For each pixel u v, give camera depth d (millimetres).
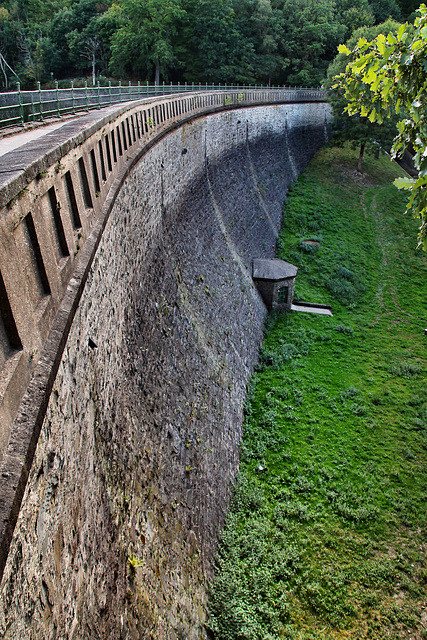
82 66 79375
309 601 17109
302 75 75000
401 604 17281
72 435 7516
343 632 16250
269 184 49688
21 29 82750
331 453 24203
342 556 18922
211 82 69250
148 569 11633
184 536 15203
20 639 4801
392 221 51875
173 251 22453
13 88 74625
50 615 5844
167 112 24656
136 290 15711
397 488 22375
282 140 56562
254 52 72812
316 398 28266
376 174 61344
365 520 20531
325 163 62750
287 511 20469
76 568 7223
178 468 16172
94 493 8852
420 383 30203
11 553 4664
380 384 30000
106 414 10477
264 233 43719
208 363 22766
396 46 9141
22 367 5645
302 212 51156
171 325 19375
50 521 6105
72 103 20594
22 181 5926
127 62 69250
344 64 57312
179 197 25578
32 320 6180
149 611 11023
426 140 9086
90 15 79562
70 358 7695
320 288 41344
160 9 62250
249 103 46156
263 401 27672
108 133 13445
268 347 33438
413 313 38875
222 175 37219
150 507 12938
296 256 44250
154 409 15281
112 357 11609
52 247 7430
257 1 72562
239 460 23219
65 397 7215
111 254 12398
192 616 13969
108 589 8969
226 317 28141
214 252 30000
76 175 9367
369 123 57969
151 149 19938
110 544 9531
